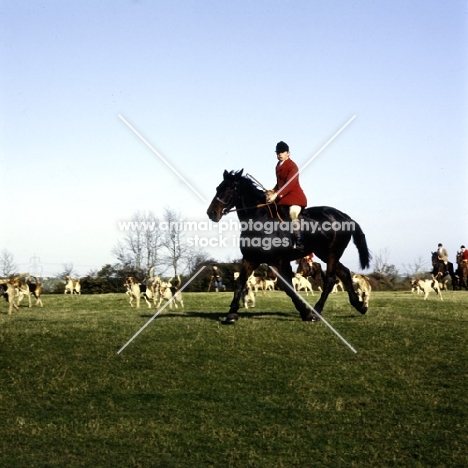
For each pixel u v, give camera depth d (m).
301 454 10.58
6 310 25.33
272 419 11.72
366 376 13.39
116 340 15.48
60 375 13.66
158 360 14.25
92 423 11.60
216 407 12.16
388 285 45.72
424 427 11.41
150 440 11.01
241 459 10.41
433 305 23.75
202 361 14.15
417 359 14.23
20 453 10.61
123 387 13.05
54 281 47.94
